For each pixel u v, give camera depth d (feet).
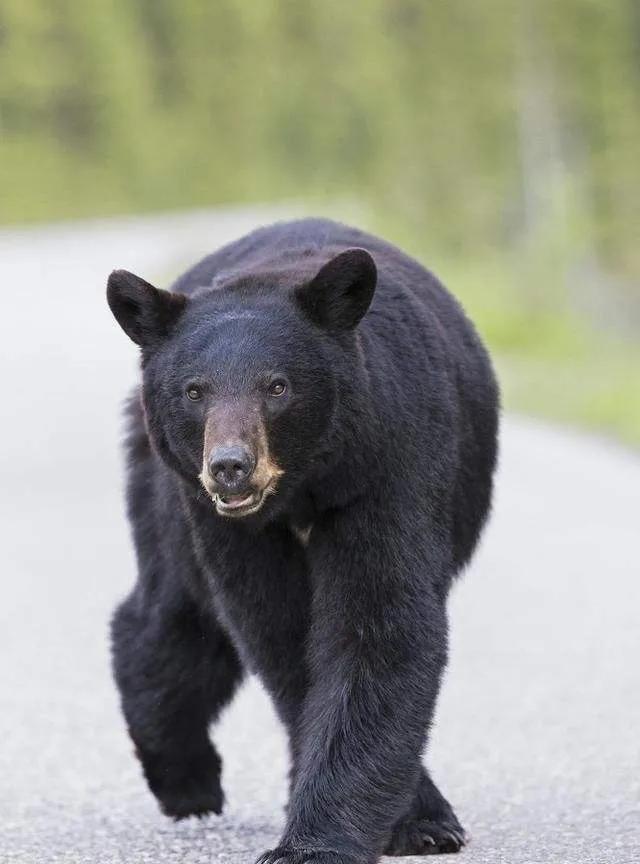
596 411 121.29
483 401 41.06
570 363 158.30
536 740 48.73
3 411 129.49
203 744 41.55
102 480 98.63
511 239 272.31
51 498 93.35
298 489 35.27
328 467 34.96
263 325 35.19
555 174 230.48
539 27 241.35
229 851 38.55
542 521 84.74
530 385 138.92
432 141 283.79
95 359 164.66
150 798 44.29
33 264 294.87
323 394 34.88
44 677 58.39
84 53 444.14
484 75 267.59
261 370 34.68
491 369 42.52
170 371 35.78
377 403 35.14
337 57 376.89
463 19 267.80
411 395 36.32
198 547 37.14
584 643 61.05
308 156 392.68
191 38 464.24
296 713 37.06
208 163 443.73
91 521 86.63
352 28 356.79
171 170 440.04
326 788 34.17
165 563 40.04
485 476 41.57
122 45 450.30
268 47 424.05
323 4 391.24
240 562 36.42
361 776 34.19
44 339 185.98
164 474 39.34
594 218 237.25
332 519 35.40
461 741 49.08
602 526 83.41
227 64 447.83
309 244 40.81
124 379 147.64
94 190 436.76
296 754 36.47
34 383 147.02
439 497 36.73
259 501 34.04
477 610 66.85
